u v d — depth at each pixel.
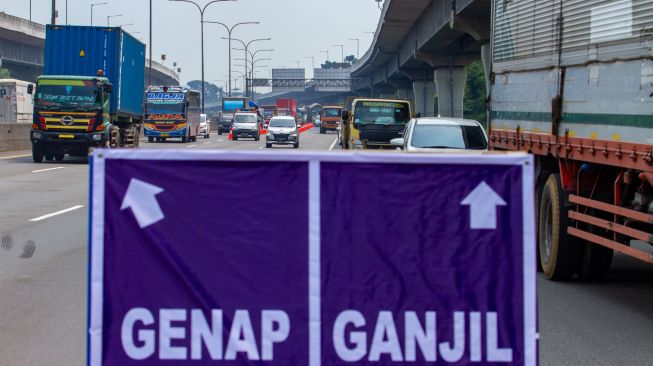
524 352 4.05
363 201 4.08
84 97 32.34
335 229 4.07
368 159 4.07
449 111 70.12
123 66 35.56
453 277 4.06
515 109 12.97
